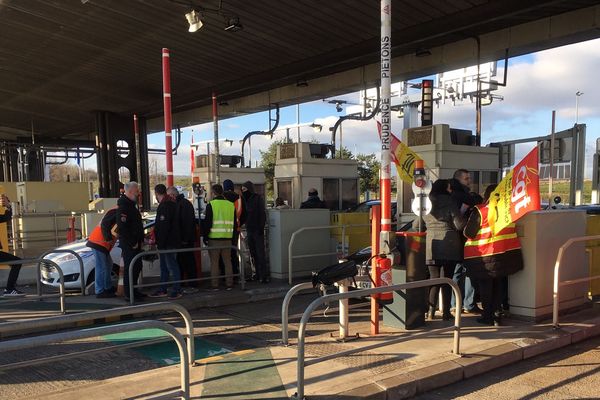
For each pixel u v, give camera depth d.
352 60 15.05
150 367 4.88
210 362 4.77
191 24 9.88
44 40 13.83
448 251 5.96
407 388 4.21
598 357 5.30
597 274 7.57
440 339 5.46
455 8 10.84
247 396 3.93
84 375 4.66
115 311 3.58
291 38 13.15
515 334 5.62
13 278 8.15
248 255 9.53
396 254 5.68
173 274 7.66
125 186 7.50
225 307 7.68
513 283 6.29
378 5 10.83
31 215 15.40
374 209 5.62
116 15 11.91
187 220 8.16
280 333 6.03
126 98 21.17
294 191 14.38
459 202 6.23
